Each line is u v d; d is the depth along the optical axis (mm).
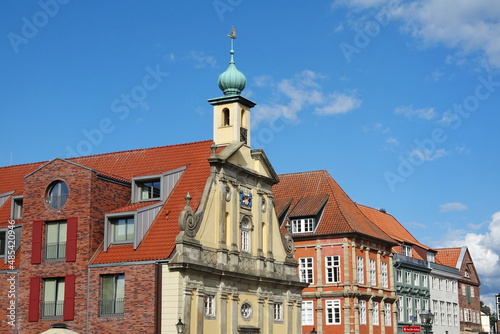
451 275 94125
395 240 82000
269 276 55938
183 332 44906
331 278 70500
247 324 53125
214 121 56406
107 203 50375
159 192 52344
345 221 71188
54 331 44406
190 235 48094
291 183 76938
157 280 46500
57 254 49438
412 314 82312
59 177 50000
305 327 70812
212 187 51281
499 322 130000
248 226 55094
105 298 47781
